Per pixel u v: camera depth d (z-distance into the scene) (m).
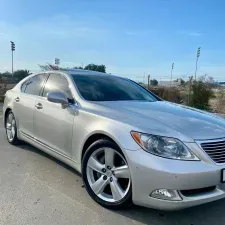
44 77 5.24
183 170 2.89
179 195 2.95
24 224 3.07
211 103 18.14
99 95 4.36
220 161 3.08
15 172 4.57
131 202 3.26
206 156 3.03
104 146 3.45
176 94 19.95
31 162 5.05
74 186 4.09
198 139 3.11
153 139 3.05
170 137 3.06
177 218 3.34
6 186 4.02
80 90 4.33
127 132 3.23
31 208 3.42
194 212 3.50
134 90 4.97
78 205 3.53
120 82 5.07
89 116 3.76
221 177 3.03
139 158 3.05
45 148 4.72
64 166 4.88
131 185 3.14
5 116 6.31
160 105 4.32
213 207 3.65
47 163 5.02
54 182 4.21
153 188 2.98
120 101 4.25
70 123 4.02
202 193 3.05
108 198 3.47
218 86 19.09
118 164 3.40
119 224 3.16
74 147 3.96
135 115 3.52
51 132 4.47
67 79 4.64
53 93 4.14
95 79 4.82
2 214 3.26
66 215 3.29
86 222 3.16
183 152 3.00
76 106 4.08
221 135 3.28
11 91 6.22
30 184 4.11
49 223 3.11
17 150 5.75
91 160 3.63
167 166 2.92
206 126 3.41
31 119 5.09
